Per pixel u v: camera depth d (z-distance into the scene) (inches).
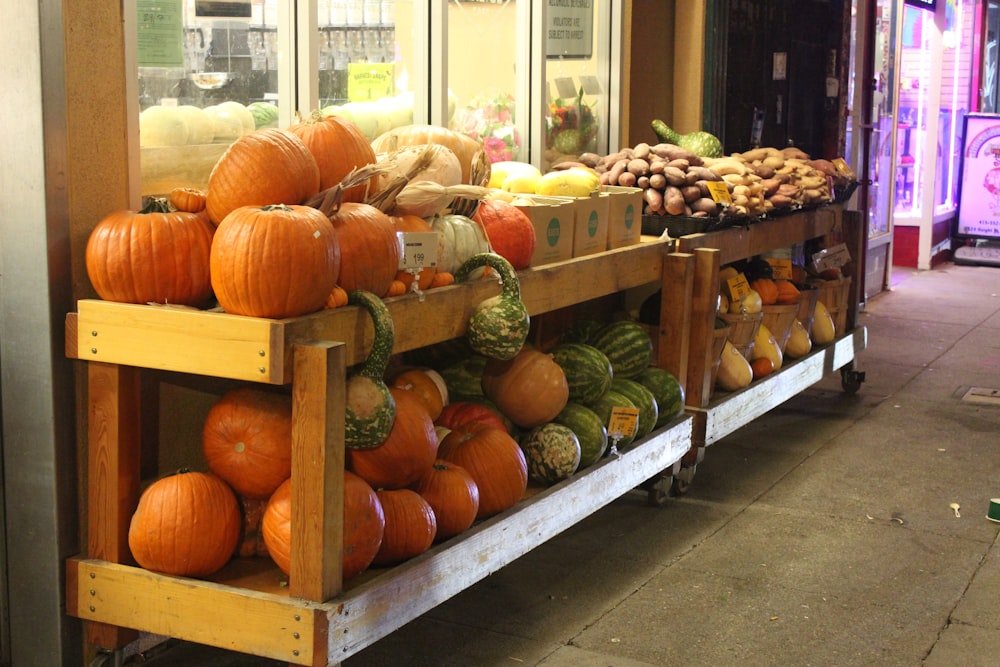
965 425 240.5
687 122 270.1
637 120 260.7
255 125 144.3
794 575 159.6
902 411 251.9
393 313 120.8
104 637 117.9
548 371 150.2
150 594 112.6
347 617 107.7
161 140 128.0
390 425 116.3
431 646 136.3
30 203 111.0
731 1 290.0
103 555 115.7
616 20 225.6
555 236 156.1
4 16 108.6
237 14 141.2
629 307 210.8
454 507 127.4
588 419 156.3
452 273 135.7
